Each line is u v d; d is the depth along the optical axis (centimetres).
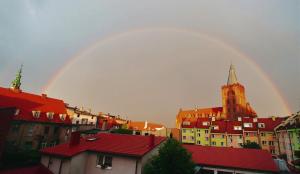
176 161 2300
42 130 5397
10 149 4528
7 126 2864
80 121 7450
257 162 3028
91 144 2856
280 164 3478
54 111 6088
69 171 2391
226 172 3008
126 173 2420
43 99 6172
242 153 3341
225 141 8331
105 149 2611
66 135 6069
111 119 9975
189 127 9612
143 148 2645
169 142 2573
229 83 13400
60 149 2677
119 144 2828
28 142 5025
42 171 2458
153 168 2367
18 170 2375
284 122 6681
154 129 11138
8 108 2878
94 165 2588
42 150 2677
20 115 5016
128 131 6097
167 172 2248
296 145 5344
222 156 3291
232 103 12938
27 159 3741
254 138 7875
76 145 2831
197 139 9281
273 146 7506
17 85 6506
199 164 3120
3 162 3434
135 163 2416
